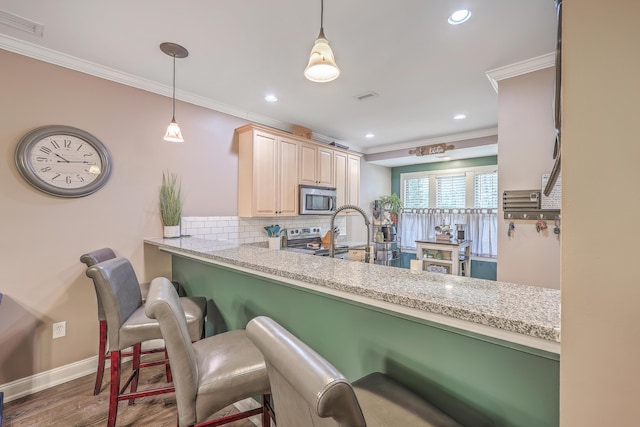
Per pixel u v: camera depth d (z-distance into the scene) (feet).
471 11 5.67
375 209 18.10
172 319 3.50
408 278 3.76
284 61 7.55
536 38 6.52
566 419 1.85
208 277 7.16
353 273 4.06
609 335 1.71
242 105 10.64
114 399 5.20
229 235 10.82
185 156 9.63
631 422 1.66
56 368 7.16
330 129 13.88
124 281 5.75
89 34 6.43
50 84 7.13
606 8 1.69
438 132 14.44
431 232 19.12
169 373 6.73
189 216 9.73
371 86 9.05
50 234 7.13
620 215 1.67
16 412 6.10
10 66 6.63
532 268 7.43
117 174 8.16
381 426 2.53
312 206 12.68
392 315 3.39
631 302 1.64
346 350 3.97
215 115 10.44
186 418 3.51
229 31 6.32
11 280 6.64
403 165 20.10
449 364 2.97
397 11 5.66
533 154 7.47
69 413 6.06
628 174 1.64
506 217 7.80
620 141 1.66
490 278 16.93
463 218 17.89
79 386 7.02
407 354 3.30
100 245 7.86
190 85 8.96
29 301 6.86
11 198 6.64
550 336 2.15
